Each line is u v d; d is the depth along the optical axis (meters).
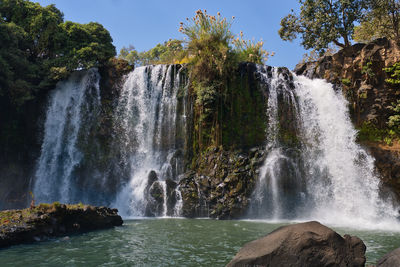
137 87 18.95
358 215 15.21
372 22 22.72
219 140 16.28
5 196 18.75
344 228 11.77
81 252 7.06
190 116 17.16
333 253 5.00
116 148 18.45
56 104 20.05
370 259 6.67
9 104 19.42
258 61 19.64
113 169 18.11
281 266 4.83
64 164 19.05
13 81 18.89
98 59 20.69
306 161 16.36
